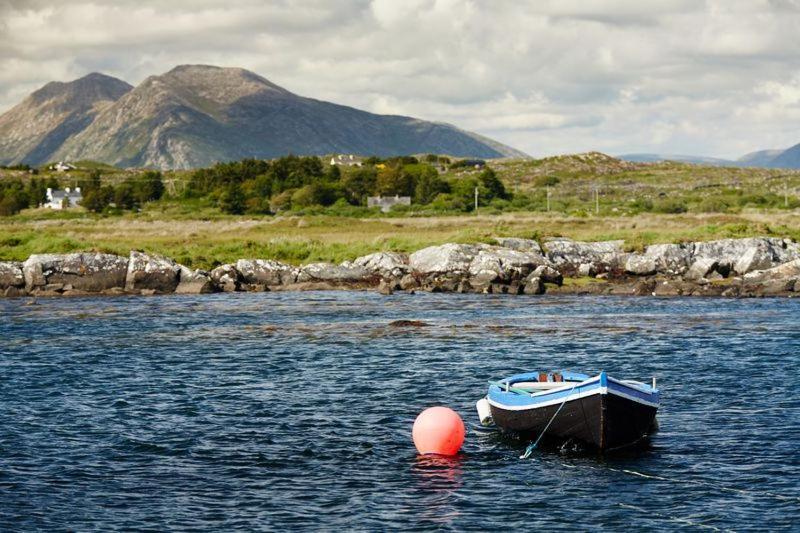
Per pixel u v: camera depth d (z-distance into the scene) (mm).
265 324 52531
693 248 78375
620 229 101125
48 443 25672
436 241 84312
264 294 72125
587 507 20469
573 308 60188
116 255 74500
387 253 79250
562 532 19000
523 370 37125
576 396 24359
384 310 59531
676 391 32531
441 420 24719
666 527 19234
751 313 56219
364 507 20500
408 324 51406
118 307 62250
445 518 19812
